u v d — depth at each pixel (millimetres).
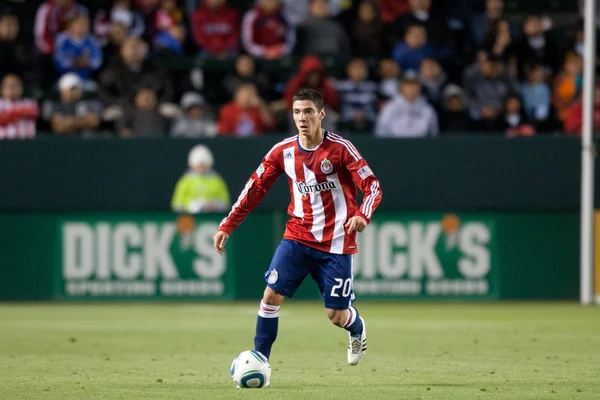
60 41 66688
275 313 26797
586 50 55688
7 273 58156
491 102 64938
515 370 30391
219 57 68625
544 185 58812
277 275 26703
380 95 66688
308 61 63094
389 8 71375
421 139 58562
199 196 57656
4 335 41906
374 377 28688
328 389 25922
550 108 67562
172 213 57906
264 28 68562
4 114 62219
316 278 27453
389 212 58312
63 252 58094
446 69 69750
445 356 34562
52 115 62406
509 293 58812
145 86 64375
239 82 66438
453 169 58594
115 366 31547
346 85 66500
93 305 56906
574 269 59031
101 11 70625
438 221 58500
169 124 63344
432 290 58469
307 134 26172
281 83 68500
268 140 58625
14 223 58156
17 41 67375
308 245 26812
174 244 58000
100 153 58500
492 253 58688
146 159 58531
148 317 50094
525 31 69438
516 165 58750
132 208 58531
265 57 68562
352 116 66125
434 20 69938
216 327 45281
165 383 27203
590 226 56969
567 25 75000
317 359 33750
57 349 36812
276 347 37688
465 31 71062
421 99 62531
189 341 39719
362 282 58312
